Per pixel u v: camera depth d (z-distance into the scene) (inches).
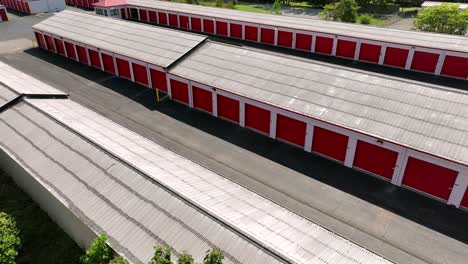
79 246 724.0
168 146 1058.7
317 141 991.6
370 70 1601.9
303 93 1042.1
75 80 1551.4
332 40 1734.7
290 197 850.8
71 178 746.2
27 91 1079.6
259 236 580.1
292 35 1850.4
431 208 812.0
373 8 2802.7
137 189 691.4
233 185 776.3
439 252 700.7
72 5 3344.0
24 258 706.8
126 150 832.9
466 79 1467.8
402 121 877.8
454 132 818.8
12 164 858.1
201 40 1443.2
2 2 3213.6
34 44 2060.8
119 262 552.1
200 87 1209.4
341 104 971.3
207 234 589.9
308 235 622.8
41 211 817.5
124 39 1603.1
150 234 607.8
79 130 884.6
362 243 722.8
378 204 826.2
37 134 888.3
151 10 2432.3
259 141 1081.4
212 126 1168.8
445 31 1907.0
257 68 1206.3
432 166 804.6
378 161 893.2
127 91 1432.1
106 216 652.7
